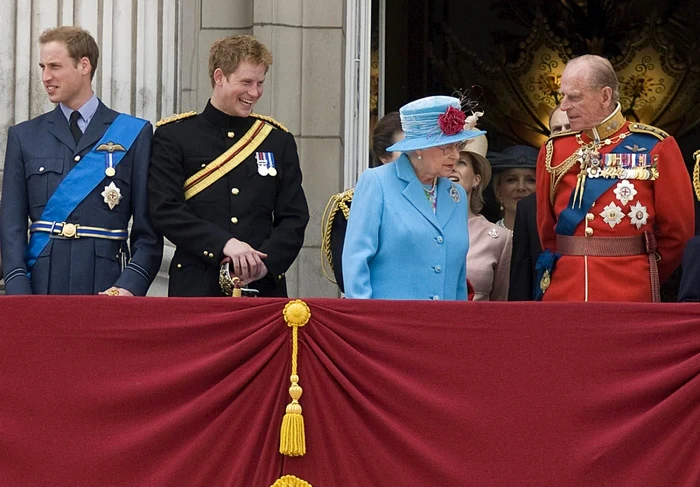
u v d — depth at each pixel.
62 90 25.53
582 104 24.88
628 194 24.56
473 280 27.75
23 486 21.84
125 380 21.95
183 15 31.59
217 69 25.61
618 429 21.59
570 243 24.80
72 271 25.06
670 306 21.80
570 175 25.02
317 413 21.84
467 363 21.78
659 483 21.45
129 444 21.77
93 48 25.92
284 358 21.97
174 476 21.67
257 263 24.53
